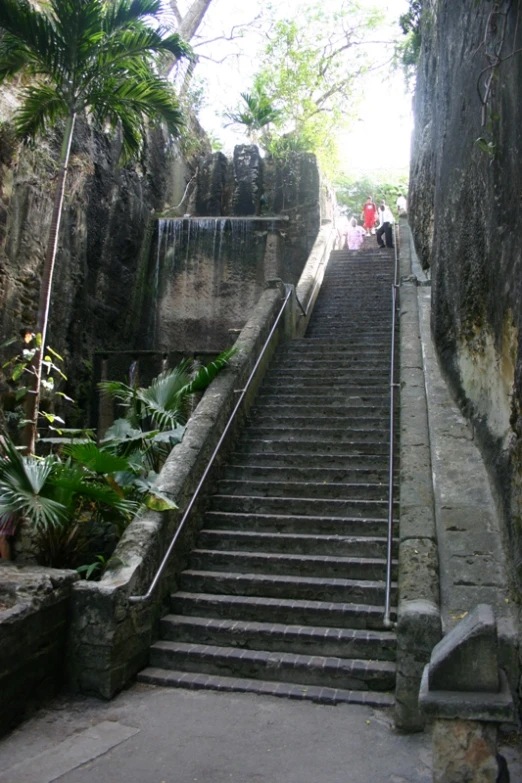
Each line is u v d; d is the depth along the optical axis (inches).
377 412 330.6
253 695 188.1
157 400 311.9
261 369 373.4
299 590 224.1
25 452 260.5
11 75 303.4
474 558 206.5
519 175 199.3
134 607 200.1
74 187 431.2
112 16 291.6
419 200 552.7
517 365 189.2
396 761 150.9
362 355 393.1
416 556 200.1
